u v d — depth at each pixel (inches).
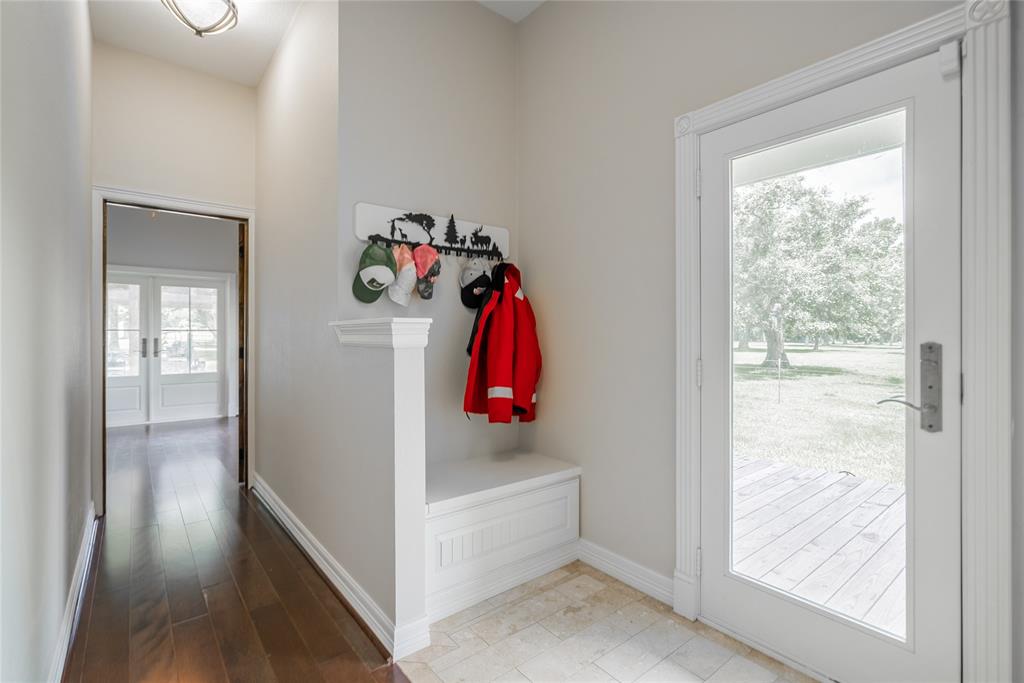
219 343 273.4
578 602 81.6
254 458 144.3
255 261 144.4
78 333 88.9
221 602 81.8
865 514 60.3
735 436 72.6
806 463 65.4
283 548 102.8
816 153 64.2
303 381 105.0
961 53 52.3
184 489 142.8
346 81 86.1
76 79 83.0
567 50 99.7
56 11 62.2
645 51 84.1
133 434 222.4
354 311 87.9
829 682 62.5
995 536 50.6
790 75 64.9
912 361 56.3
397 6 93.3
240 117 142.6
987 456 51.0
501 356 93.0
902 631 57.3
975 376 51.8
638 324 85.2
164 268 251.9
